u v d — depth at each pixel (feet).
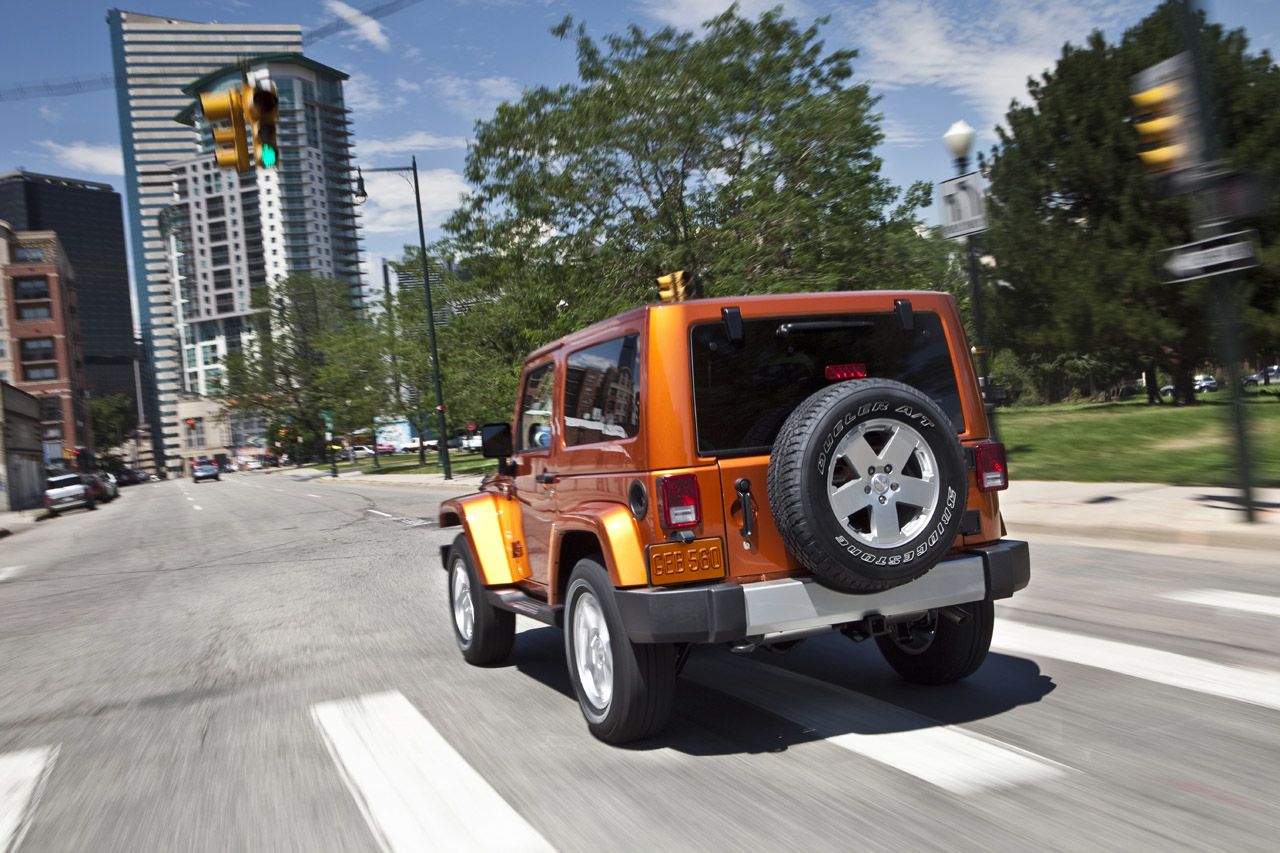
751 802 12.34
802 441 13.05
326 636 26.61
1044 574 27.32
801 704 16.46
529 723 16.71
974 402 15.25
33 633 32.01
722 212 69.21
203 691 21.22
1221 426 70.13
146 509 130.52
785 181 69.00
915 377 14.90
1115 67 96.68
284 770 15.17
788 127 66.64
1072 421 89.45
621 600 13.69
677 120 67.51
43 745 17.89
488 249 76.28
